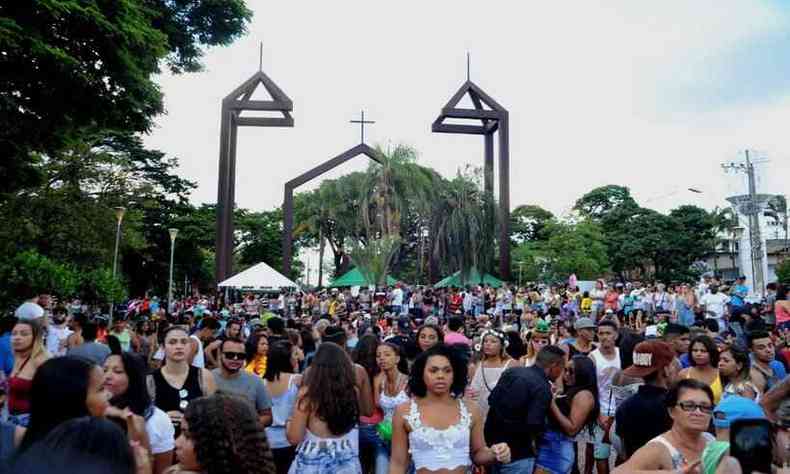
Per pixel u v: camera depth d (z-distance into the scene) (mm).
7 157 13898
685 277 59438
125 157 37250
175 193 50625
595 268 55000
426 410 4105
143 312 21656
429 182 36688
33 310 6926
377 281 35969
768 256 64062
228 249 32906
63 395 2803
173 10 16938
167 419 4270
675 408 3605
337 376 4543
